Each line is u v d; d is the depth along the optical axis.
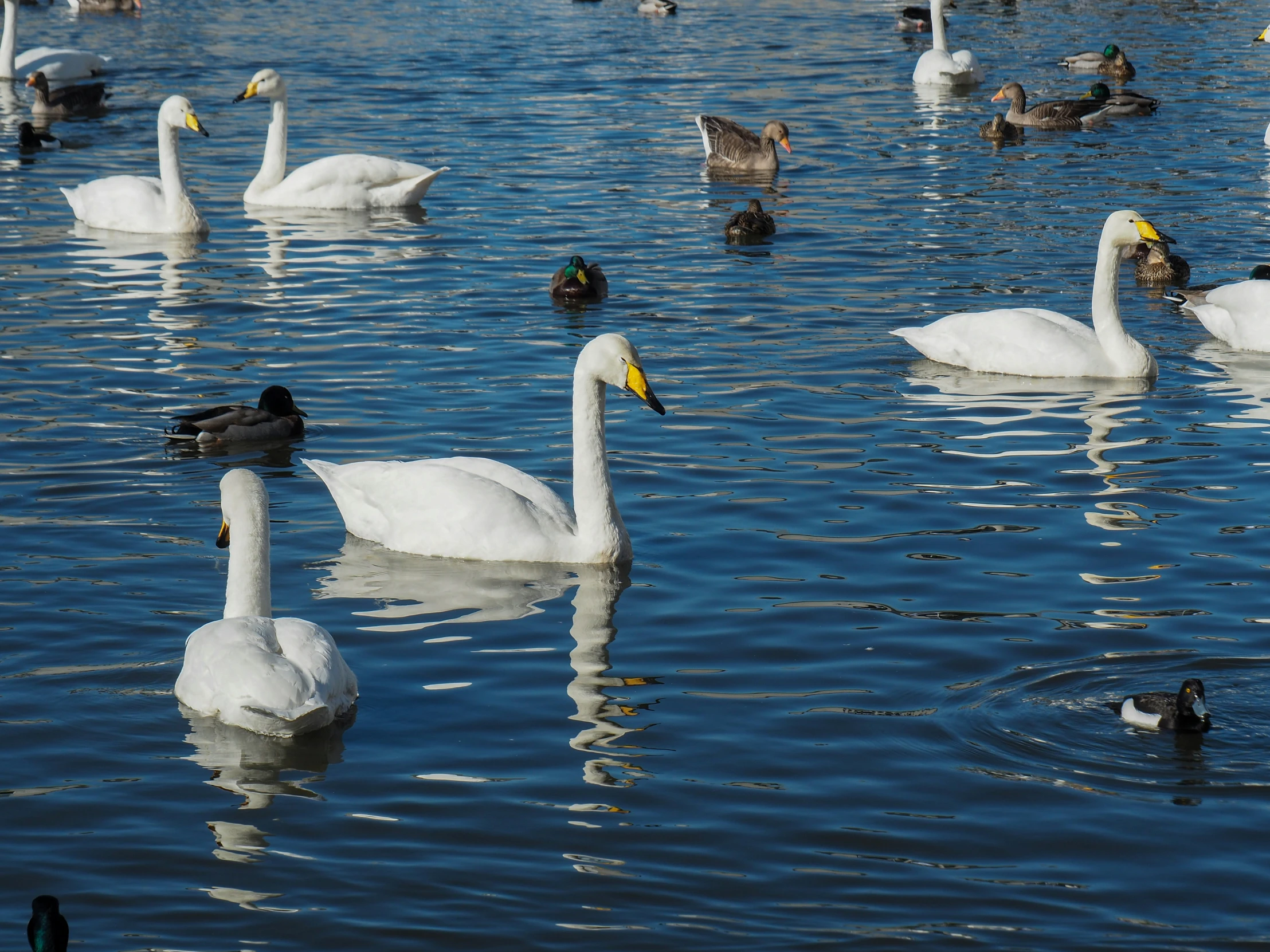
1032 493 16.12
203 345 21.70
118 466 16.92
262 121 40.25
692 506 15.89
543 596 13.81
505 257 27.25
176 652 12.46
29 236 28.75
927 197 32.00
